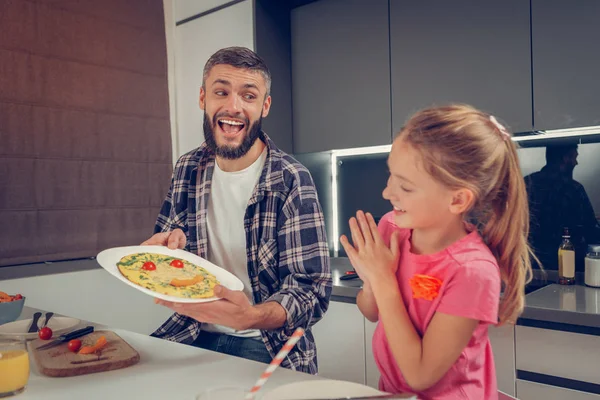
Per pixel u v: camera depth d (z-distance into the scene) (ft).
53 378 3.29
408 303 3.36
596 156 6.68
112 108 8.51
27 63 7.57
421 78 7.22
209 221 5.12
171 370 3.38
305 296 4.26
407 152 3.07
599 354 5.04
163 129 9.17
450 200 3.05
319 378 3.14
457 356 2.95
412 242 3.53
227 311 3.51
